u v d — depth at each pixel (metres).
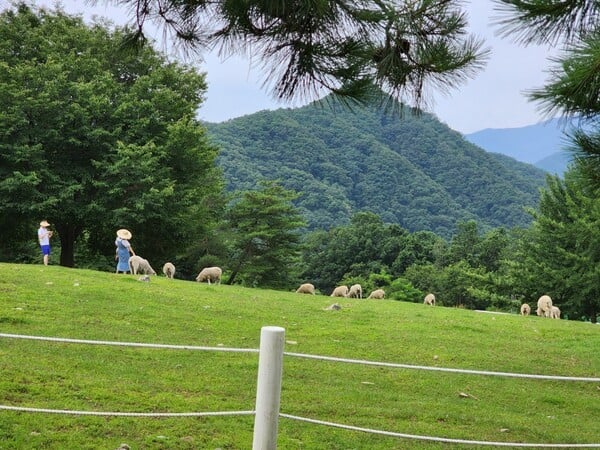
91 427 6.58
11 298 13.28
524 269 40.41
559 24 4.68
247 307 16.36
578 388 11.07
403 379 10.36
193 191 31.58
